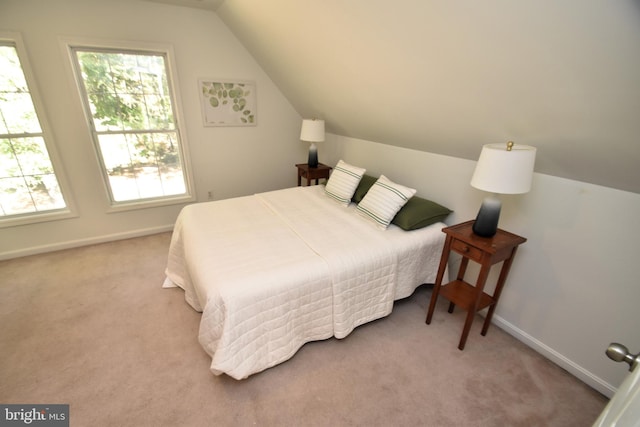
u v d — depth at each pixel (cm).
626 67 98
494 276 207
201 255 182
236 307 148
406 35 150
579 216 160
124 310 215
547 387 164
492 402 155
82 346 183
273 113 382
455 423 144
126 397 153
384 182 242
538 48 112
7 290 234
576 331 169
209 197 373
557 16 98
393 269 196
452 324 210
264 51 301
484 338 198
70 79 264
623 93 105
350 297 183
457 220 234
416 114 209
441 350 187
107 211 312
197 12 303
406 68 172
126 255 292
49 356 175
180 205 352
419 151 256
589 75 108
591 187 154
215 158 362
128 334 193
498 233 181
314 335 181
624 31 89
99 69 279
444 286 205
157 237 333
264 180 406
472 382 166
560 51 108
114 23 269
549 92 126
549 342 182
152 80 305
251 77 354
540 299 183
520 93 137
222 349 145
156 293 235
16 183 272
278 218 240
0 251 274
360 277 183
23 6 234
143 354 178
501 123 163
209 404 150
